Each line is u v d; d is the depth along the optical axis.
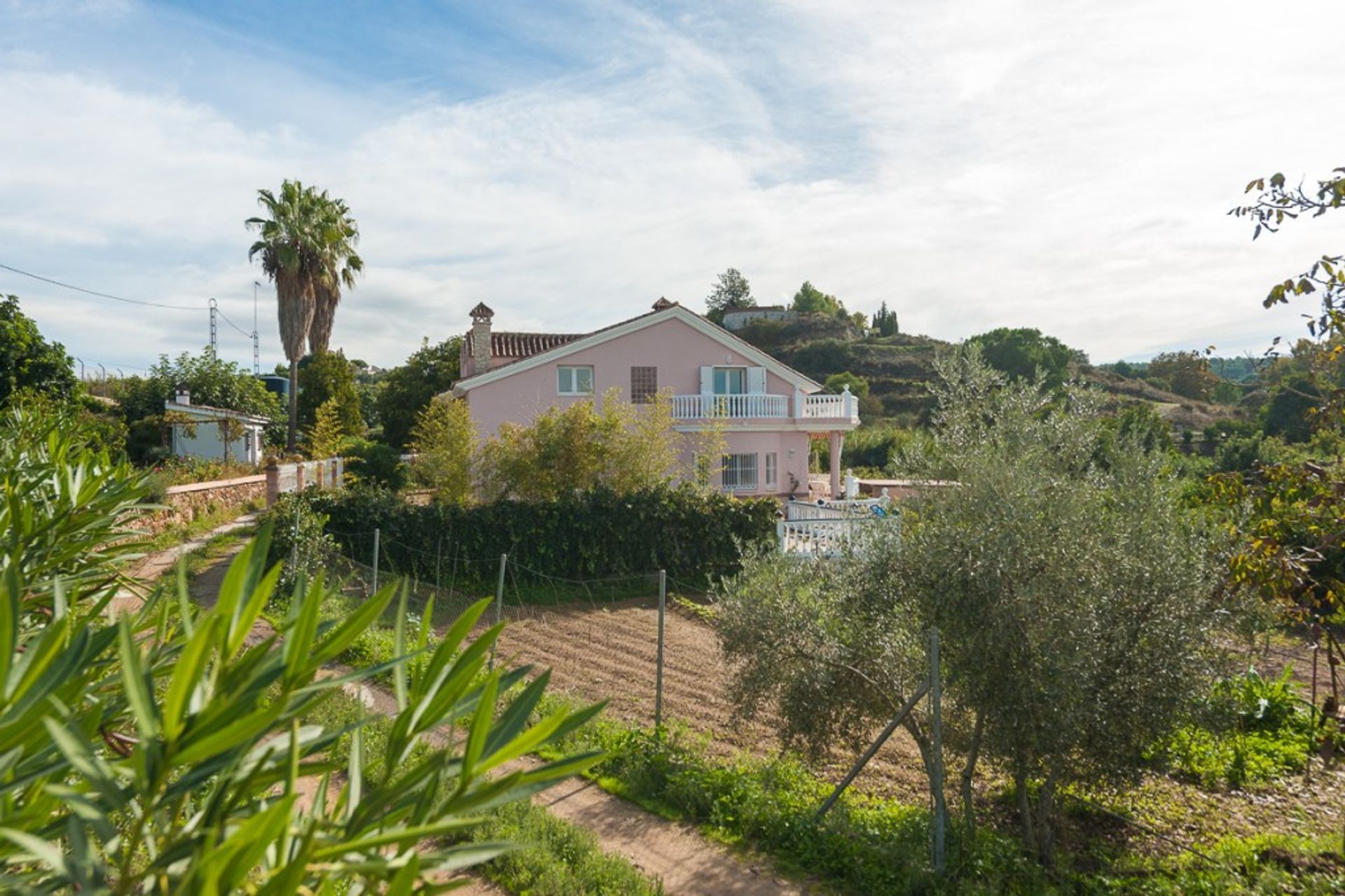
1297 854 6.99
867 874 6.68
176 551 18.55
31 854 1.44
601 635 15.43
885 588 7.59
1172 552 7.02
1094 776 7.02
